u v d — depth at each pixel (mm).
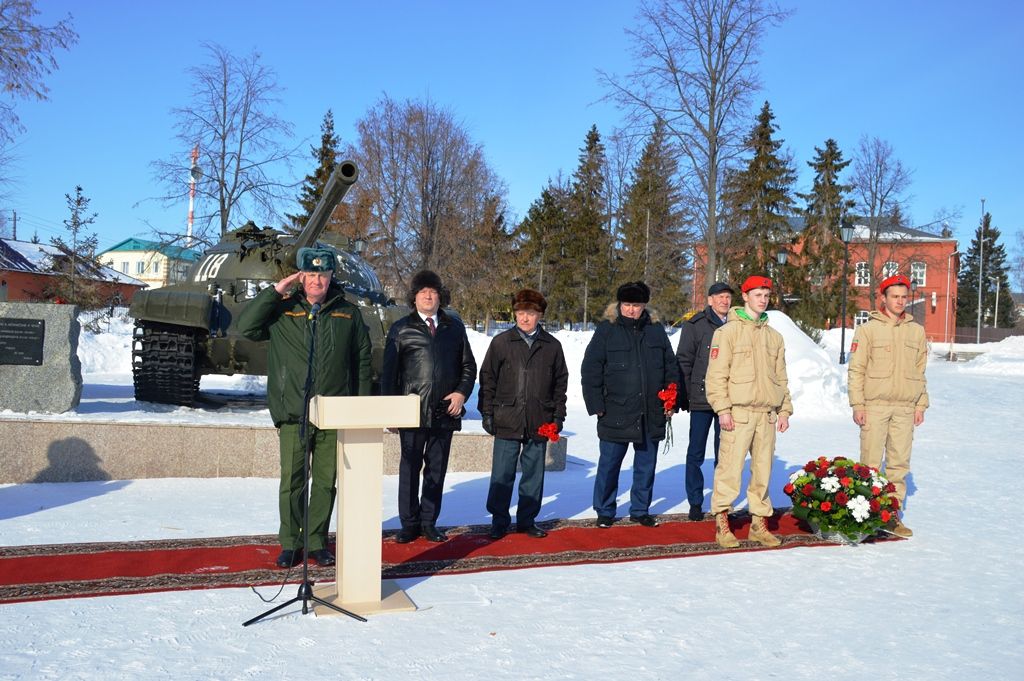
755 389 6023
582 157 59781
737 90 29562
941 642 4094
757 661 3797
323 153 49500
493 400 6156
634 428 6516
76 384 9344
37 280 42844
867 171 48500
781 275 49219
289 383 5242
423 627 4148
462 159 35938
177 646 3777
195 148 31172
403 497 5879
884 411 6664
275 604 4426
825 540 6242
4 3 18094
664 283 46062
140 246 69375
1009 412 16766
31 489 7324
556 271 55344
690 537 6297
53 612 4176
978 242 85062
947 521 6945
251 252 11742
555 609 4477
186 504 6914
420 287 5938
